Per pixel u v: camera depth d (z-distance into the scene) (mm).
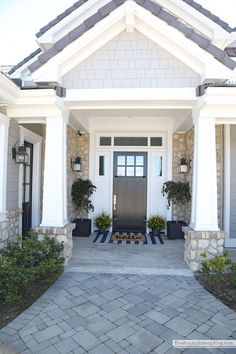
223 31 6434
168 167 8250
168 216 8266
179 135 8266
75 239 7500
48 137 5191
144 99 4980
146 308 3627
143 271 4930
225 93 4605
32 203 7367
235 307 3664
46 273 4469
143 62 5082
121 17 4801
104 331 3109
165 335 3039
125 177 8586
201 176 5070
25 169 6965
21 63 6727
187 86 5043
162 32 4805
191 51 4762
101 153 8617
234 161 7059
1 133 5207
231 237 7004
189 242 5066
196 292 4109
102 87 5094
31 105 4965
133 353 2740
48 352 2744
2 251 4234
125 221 8578
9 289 3375
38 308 3592
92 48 5078
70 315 3436
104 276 4688
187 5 6672
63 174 5254
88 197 8336
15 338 2961
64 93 5039
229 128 6973
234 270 4145
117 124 8320
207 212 5047
